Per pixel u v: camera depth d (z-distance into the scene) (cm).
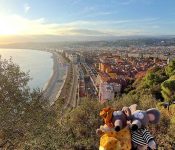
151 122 474
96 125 1373
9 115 1268
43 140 1100
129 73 15038
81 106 1491
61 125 1313
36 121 1326
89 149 1192
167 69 5734
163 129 1190
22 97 1395
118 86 9112
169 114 1412
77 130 1343
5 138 1235
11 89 1357
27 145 1072
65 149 1145
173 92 3419
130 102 1514
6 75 1395
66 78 18725
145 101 1495
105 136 467
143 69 16125
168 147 1069
